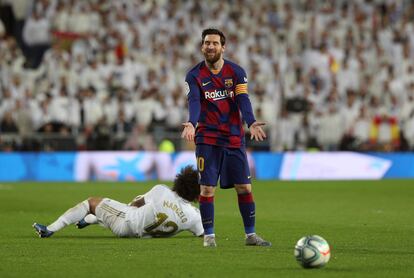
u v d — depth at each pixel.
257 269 26.06
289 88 93.44
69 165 82.62
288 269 26.05
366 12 105.38
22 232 37.88
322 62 96.50
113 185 74.38
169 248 31.45
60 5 95.94
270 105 89.00
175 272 25.47
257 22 100.69
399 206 54.56
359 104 92.56
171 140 85.56
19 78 87.62
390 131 91.25
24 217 46.09
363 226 41.31
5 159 81.56
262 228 40.44
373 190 69.38
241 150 32.12
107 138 83.50
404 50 100.31
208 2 102.12
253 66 92.25
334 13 104.44
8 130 82.19
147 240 34.16
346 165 87.94
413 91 94.06
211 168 31.84
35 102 84.62
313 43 99.25
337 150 90.25
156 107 86.50
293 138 90.38
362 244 33.22
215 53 31.53
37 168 82.25
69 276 24.81
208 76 31.80
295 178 86.56
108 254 29.66
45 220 44.38
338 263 27.33
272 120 88.81
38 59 96.12
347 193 66.19
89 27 95.94
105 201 35.16
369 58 100.12
